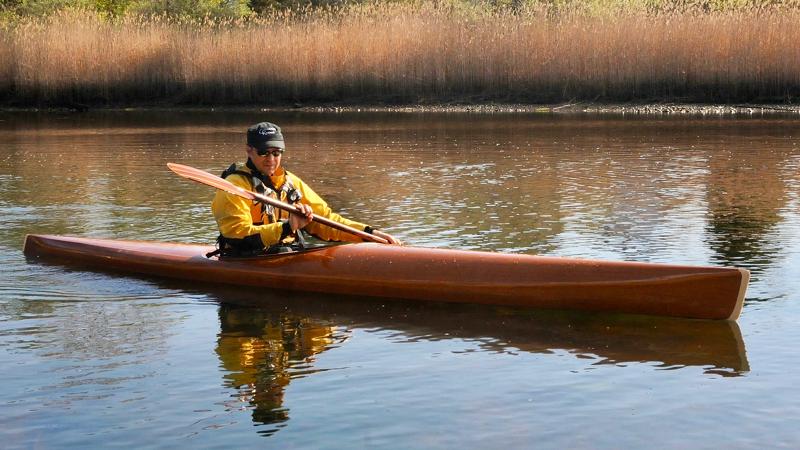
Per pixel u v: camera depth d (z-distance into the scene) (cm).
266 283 654
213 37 2720
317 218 633
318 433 396
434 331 547
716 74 2436
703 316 557
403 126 2077
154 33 2744
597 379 459
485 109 2466
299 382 460
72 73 2705
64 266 728
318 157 1505
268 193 644
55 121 2339
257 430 401
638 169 1299
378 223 898
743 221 890
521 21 2612
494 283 599
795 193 1064
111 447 386
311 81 2645
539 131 1911
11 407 431
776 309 580
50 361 498
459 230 857
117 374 475
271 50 2639
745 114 2225
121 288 657
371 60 2597
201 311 597
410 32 2589
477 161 1423
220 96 2683
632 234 831
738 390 442
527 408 421
